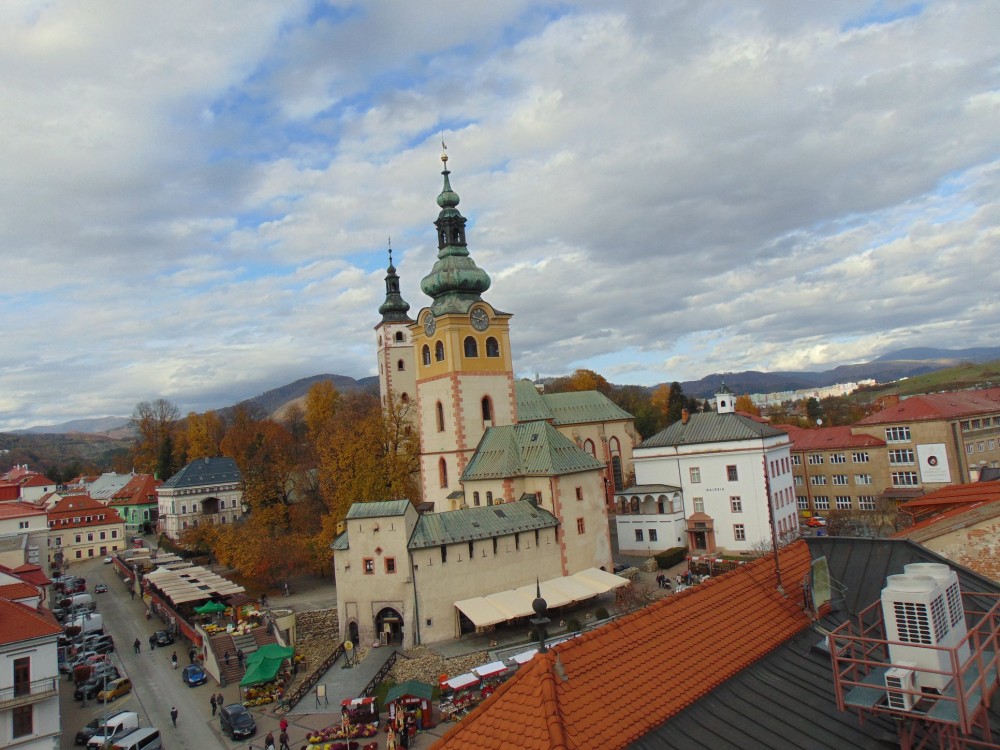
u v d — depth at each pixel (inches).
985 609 813.2
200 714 2399.1
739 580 839.7
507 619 2471.7
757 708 647.8
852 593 884.6
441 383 3469.5
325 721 2202.3
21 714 1887.3
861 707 632.4
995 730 642.8
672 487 3710.6
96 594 4493.1
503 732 550.6
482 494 3152.1
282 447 6510.8
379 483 3828.7
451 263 3496.6
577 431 4874.5
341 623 2741.1
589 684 587.5
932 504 1496.1
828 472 4667.8
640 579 3218.5
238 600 3282.5
